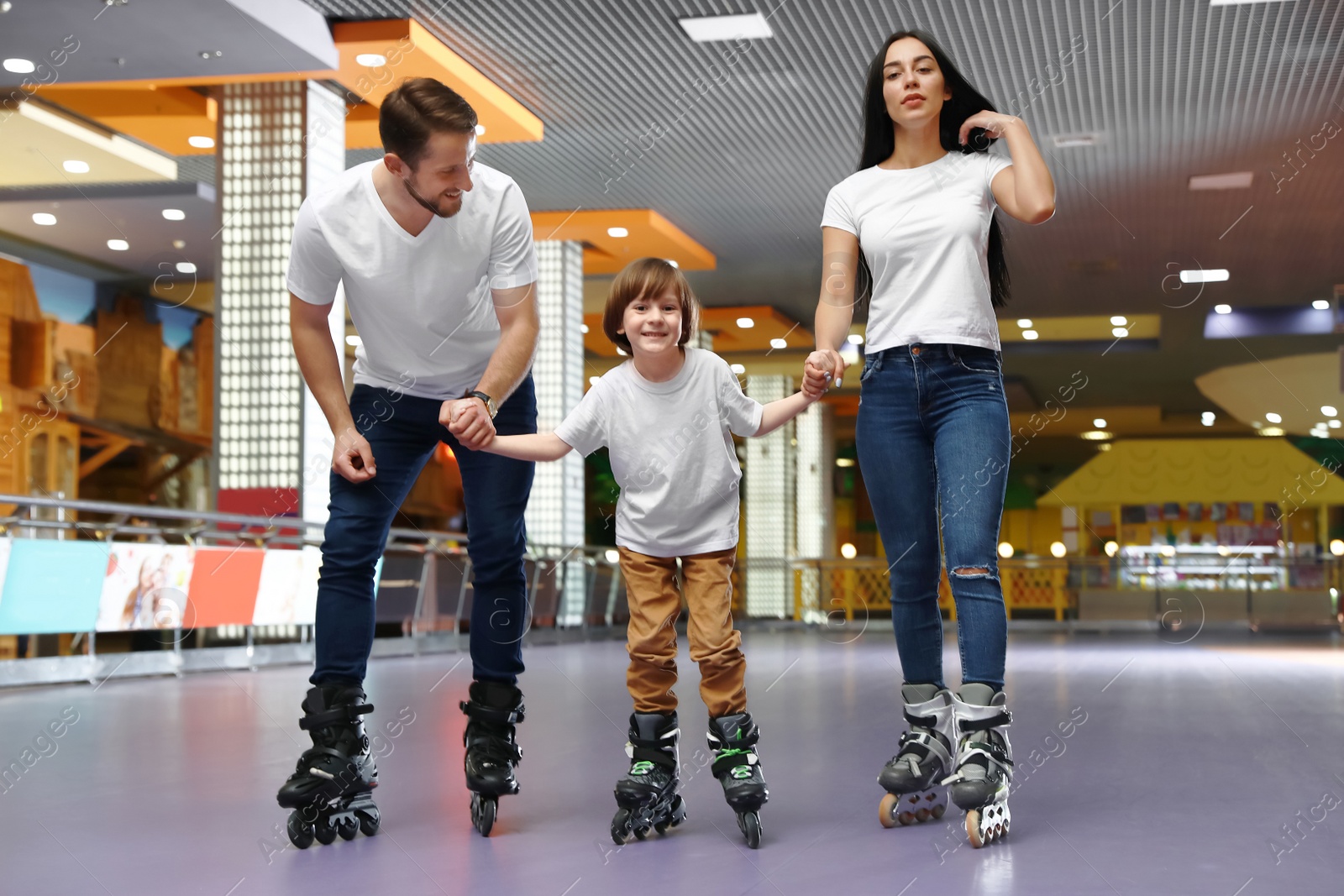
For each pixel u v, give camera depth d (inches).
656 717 76.8
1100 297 555.2
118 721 150.1
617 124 345.7
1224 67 304.5
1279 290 544.1
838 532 947.3
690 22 279.1
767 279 535.5
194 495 542.0
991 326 86.0
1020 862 66.1
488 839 74.7
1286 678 224.2
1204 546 802.8
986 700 75.7
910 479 86.1
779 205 425.7
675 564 81.1
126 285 509.7
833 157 374.0
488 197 79.7
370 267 78.0
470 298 81.1
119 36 262.2
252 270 290.8
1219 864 65.0
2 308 467.5
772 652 343.0
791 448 731.4
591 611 477.1
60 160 362.9
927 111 86.3
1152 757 108.2
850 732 130.7
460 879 63.6
